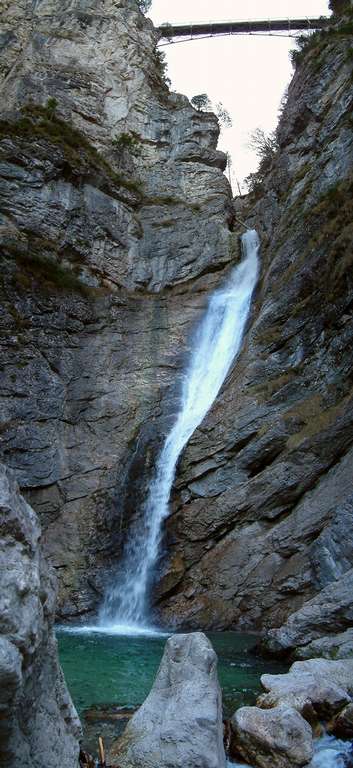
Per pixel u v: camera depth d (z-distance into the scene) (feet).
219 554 52.54
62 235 82.17
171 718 19.69
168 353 77.15
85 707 25.67
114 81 108.68
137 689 28.73
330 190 74.13
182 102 112.37
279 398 58.23
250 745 20.95
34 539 13.80
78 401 69.92
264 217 94.94
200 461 58.23
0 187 80.28
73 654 37.27
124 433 68.85
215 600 50.26
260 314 68.13
